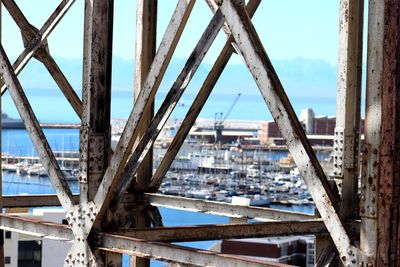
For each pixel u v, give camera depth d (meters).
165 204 9.65
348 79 9.16
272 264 5.76
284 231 8.14
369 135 5.47
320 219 8.43
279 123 5.72
